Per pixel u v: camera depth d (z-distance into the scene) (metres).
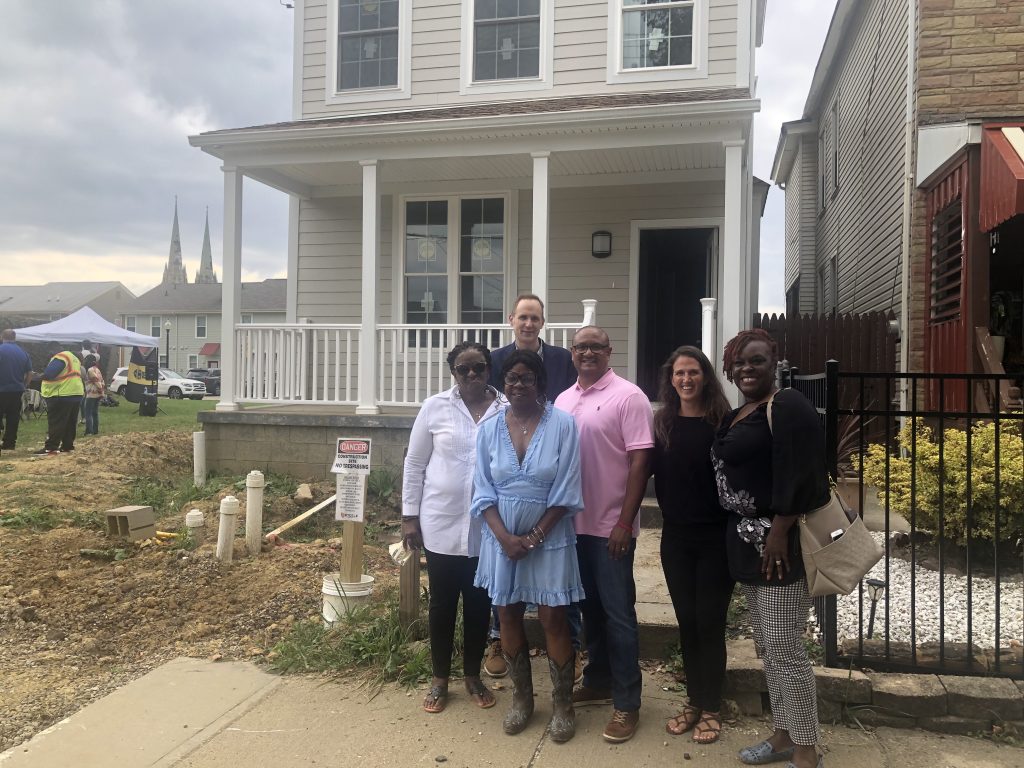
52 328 21.56
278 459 8.24
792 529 2.88
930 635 3.86
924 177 7.36
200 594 4.97
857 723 3.34
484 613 3.60
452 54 10.30
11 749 3.21
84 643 4.31
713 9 9.38
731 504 2.97
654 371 11.08
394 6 10.54
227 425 8.38
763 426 2.89
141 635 4.45
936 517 4.79
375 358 8.25
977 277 6.51
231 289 8.69
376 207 8.52
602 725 3.38
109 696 3.70
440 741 3.24
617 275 9.70
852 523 2.89
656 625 3.96
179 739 3.28
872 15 9.88
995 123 6.48
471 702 3.60
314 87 10.87
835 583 2.81
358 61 10.75
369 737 3.28
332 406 9.51
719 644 3.20
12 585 5.02
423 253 10.32
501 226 10.05
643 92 9.49
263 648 4.29
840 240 12.61
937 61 7.27
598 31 9.73
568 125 7.73
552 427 3.21
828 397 3.67
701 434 3.16
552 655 3.27
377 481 7.61
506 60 10.15
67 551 5.70
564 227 9.84
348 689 3.77
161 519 6.87
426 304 10.33
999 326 8.31
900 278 8.37
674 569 3.26
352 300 10.62
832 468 3.65
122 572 5.30
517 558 3.13
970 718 3.28
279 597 4.92
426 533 3.57
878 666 3.52
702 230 9.69
